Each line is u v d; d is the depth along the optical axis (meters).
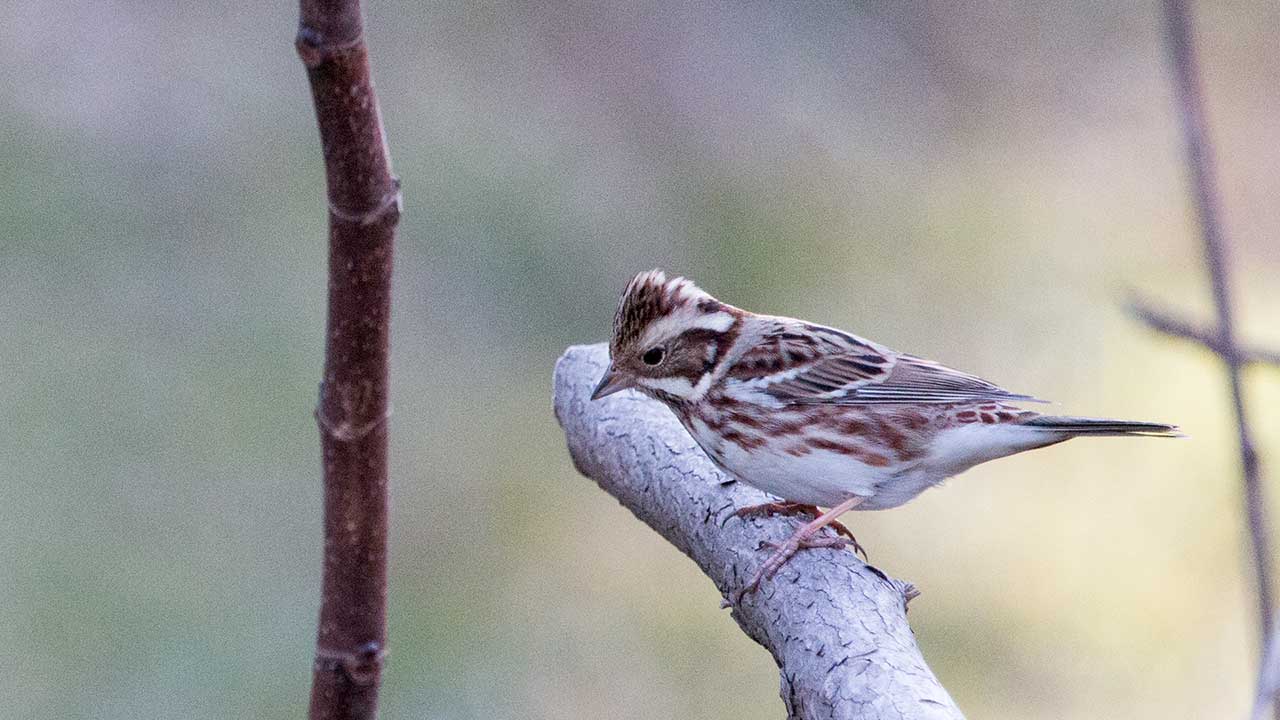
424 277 16.94
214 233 16.62
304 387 15.06
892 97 21.22
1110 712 12.70
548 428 15.61
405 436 15.40
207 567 13.24
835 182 19.78
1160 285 17.73
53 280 15.82
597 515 14.84
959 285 18.17
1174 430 7.09
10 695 12.09
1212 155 5.76
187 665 12.44
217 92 18.23
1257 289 17.86
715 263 18.39
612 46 20.70
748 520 6.11
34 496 13.60
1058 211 19.33
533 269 17.31
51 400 14.49
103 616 12.69
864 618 5.38
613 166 19.19
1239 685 12.70
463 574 14.15
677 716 12.78
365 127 3.90
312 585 13.20
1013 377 16.72
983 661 13.24
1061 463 15.17
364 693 4.82
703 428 7.36
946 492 14.94
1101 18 22.03
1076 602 13.69
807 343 7.38
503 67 20.05
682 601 13.88
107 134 17.61
